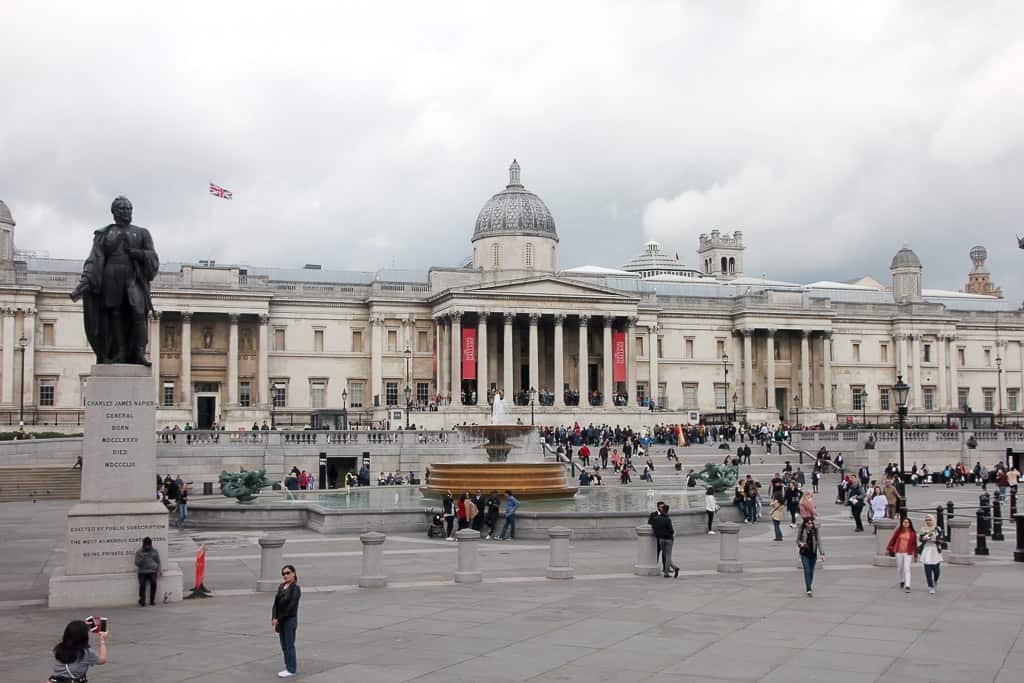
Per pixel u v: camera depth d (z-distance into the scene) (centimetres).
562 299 13050
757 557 4412
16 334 11781
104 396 3155
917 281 16450
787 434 11375
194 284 12419
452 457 9194
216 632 2697
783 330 14925
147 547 3114
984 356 16612
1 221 11988
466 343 12612
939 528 4594
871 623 2834
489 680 2195
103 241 3177
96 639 2605
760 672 2264
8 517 6188
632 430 11831
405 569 3966
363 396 13350
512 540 4972
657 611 3019
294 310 13175
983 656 2425
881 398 15738
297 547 4694
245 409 12006
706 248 19362
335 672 2264
